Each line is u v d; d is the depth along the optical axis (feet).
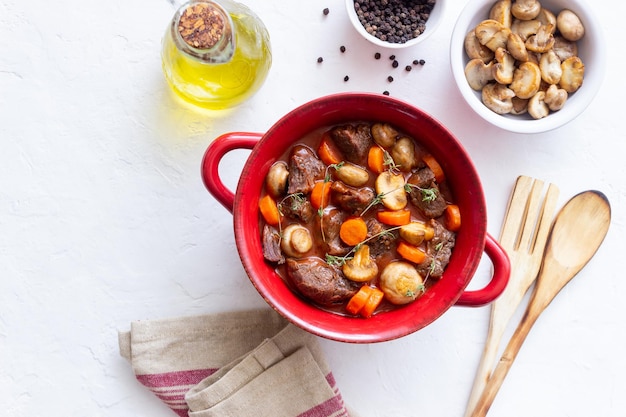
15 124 2.37
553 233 2.40
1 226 2.37
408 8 2.37
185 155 2.38
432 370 2.40
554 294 2.39
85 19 2.36
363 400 2.39
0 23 2.36
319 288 2.04
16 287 2.36
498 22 2.29
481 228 2.02
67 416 2.36
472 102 2.27
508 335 2.43
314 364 2.27
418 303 2.08
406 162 2.10
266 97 2.38
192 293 2.37
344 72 2.40
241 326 2.33
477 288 2.40
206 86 2.16
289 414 2.27
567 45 2.32
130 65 2.37
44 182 2.37
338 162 2.10
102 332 2.36
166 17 2.37
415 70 2.41
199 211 2.38
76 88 2.37
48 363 2.36
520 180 2.39
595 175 2.43
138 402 2.37
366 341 2.01
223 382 2.24
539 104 2.30
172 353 2.30
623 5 2.44
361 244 2.06
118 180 2.37
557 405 2.43
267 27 2.39
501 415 2.43
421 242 2.07
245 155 2.35
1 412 2.35
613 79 2.43
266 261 2.09
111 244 2.37
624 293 2.44
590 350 2.43
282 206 2.10
